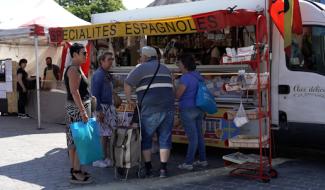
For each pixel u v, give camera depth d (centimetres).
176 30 718
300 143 738
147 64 662
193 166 743
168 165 764
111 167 737
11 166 758
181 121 732
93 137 624
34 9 1393
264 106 713
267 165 683
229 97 763
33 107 1366
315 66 711
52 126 1211
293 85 726
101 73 715
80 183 645
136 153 663
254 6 732
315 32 717
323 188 621
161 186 638
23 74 1375
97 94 710
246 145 660
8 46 1614
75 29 864
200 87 700
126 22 779
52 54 1562
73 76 613
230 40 840
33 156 835
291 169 727
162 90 661
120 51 972
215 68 819
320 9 722
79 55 621
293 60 727
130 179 673
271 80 741
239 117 654
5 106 1429
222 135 746
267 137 680
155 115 659
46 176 693
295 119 728
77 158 644
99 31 820
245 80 657
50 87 1315
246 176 673
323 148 720
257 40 648
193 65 711
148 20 752
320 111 704
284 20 670
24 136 1052
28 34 1152
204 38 886
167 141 679
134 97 805
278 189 618
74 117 627
